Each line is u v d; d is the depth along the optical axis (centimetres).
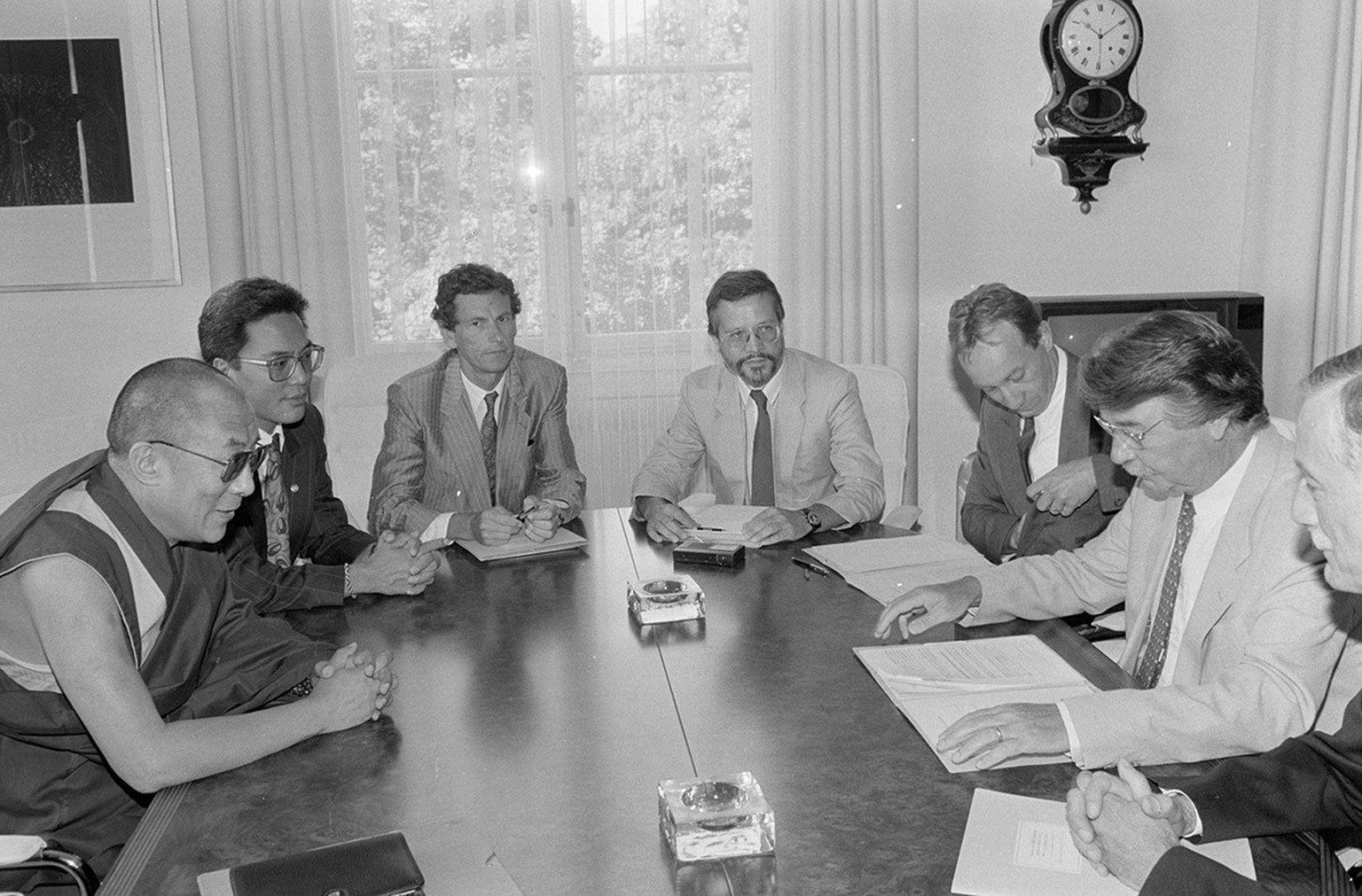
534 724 179
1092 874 136
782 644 209
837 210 420
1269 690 167
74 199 409
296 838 149
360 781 164
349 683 182
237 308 253
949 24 423
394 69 407
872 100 415
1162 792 146
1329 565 134
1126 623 215
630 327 424
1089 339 409
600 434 428
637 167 417
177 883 140
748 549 267
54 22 402
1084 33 407
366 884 134
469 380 314
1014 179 432
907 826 147
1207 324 184
